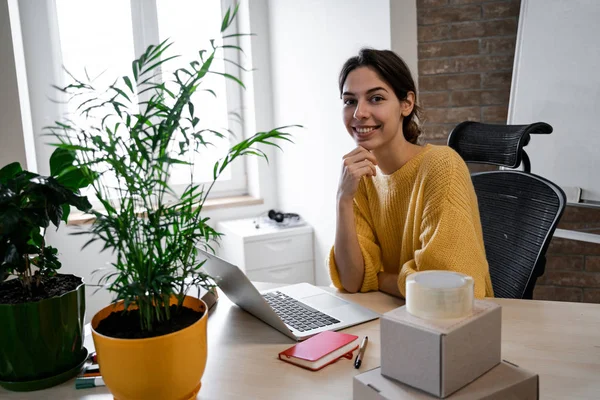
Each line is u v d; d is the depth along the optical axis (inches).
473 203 55.8
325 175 112.7
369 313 49.4
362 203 64.7
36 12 113.0
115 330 34.9
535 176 62.1
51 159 42.5
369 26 95.4
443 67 113.3
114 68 119.9
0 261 37.9
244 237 114.0
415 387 30.2
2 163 86.0
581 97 89.4
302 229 120.0
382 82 56.9
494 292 62.6
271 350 42.8
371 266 58.1
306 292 56.1
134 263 33.6
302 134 119.6
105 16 118.6
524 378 30.9
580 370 37.5
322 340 41.9
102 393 37.6
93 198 116.3
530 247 59.2
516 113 99.3
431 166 55.4
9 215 36.5
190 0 126.4
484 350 31.2
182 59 127.0
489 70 111.5
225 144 134.6
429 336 29.0
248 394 36.2
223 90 132.7
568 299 111.6
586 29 88.5
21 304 37.2
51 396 37.5
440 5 111.9
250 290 43.9
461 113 114.1
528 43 97.3
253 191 136.3
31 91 114.3
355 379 32.0
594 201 88.6
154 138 32.6
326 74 107.9
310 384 37.0
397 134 59.2
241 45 131.7
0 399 37.4
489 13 110.0
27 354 38.0
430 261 51.9
